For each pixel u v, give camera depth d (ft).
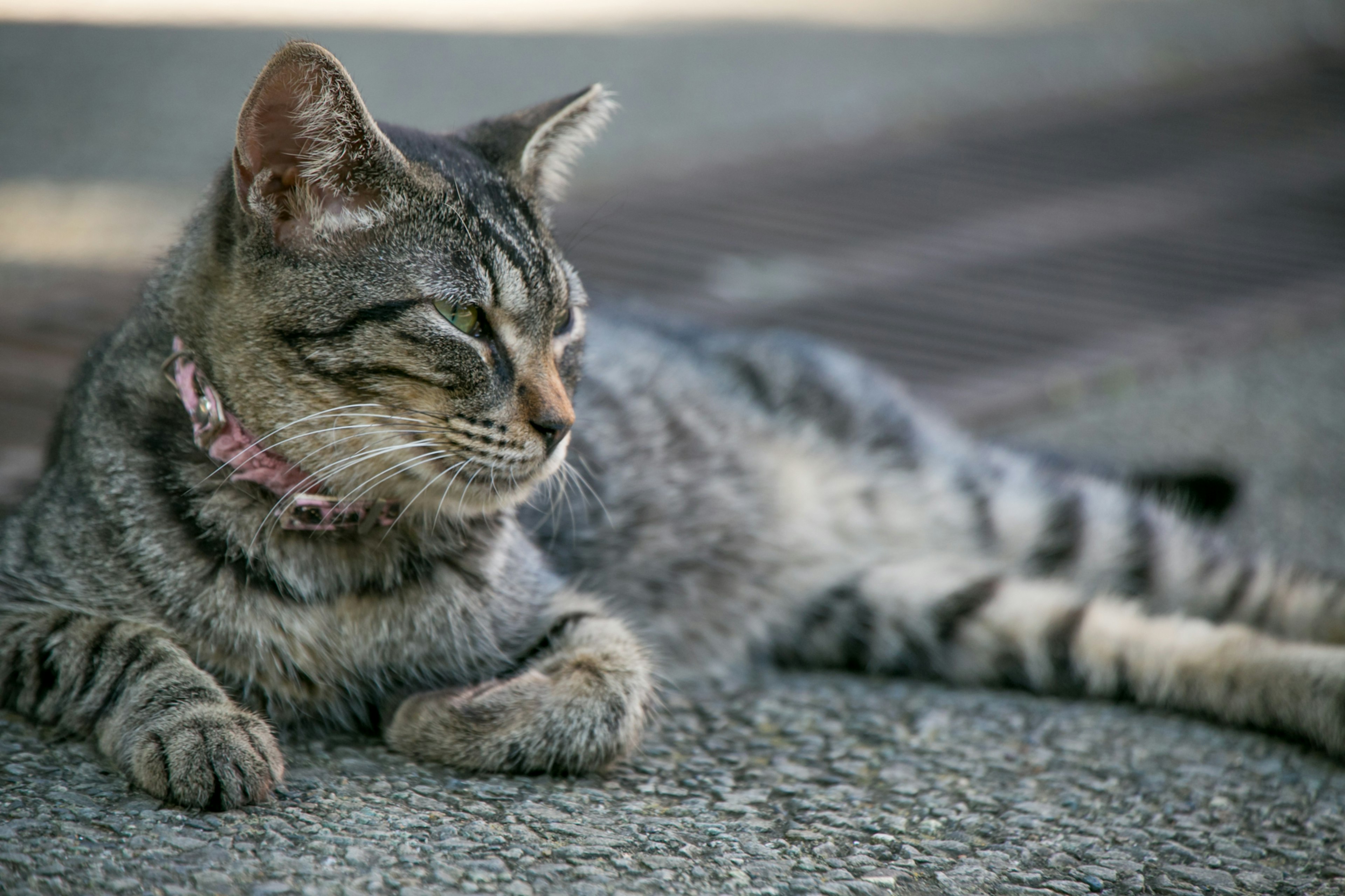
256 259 9.63
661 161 33.55
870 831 9.07
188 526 9.58
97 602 9.67
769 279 25.98
